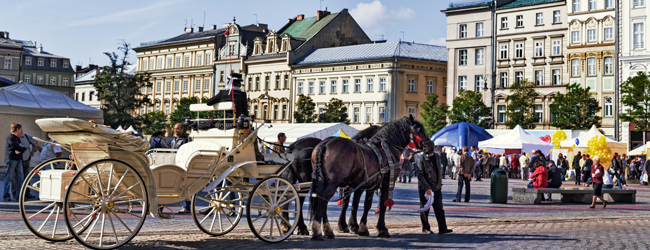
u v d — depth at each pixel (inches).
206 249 365.7
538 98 2632.9
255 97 3582.7
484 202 839.7
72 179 338.6
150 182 361.7
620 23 2375.7
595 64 2481.5
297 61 3410.4
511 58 2726.4
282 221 419.5
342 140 398.9
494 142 1765.5
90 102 4950.8
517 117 2452.0
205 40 3838.6
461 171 829.8
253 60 3582.7
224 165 406.0
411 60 3061.0
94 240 389.7
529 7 2674.7
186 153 412.5
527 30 2682.1
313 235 399.9
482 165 1728.6
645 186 1465.3
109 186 351.9
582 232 499.2
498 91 2751.0
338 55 3277.6
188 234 432.1
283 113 3449.8
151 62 4224.9
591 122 2252.7
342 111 2955.2
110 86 2883.9
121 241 359.6
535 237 453.1
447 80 2901.1
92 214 354.0
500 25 2763.3
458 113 2596.0
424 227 467.2
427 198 454.0
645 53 2308.1
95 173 367.6
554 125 2310.5
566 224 571.8
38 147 687.7
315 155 394.9
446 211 678.5
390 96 3034.0
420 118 3090.6
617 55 2372.0
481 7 2797.7
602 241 439.8
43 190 369.7
